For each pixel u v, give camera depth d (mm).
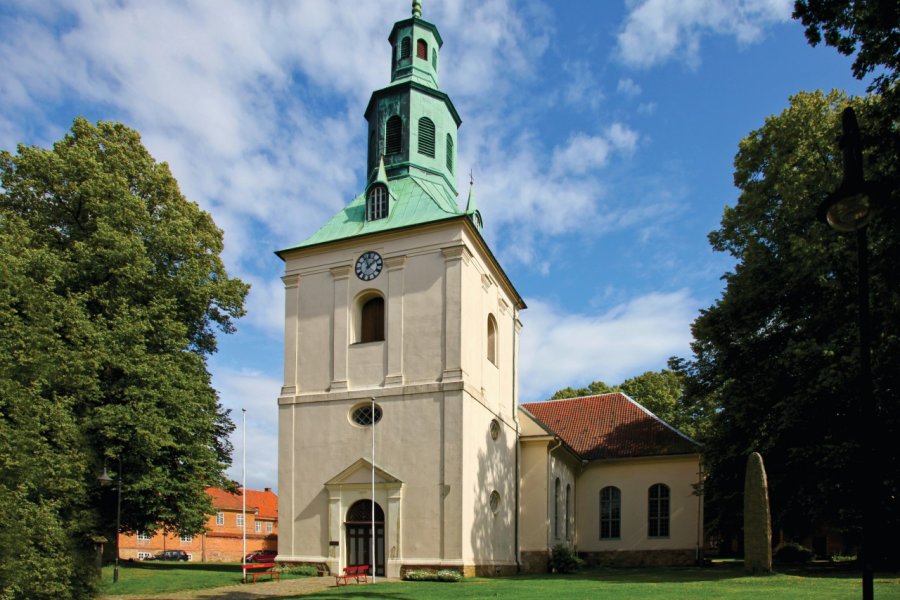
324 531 29297
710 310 33938
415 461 28438
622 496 41469
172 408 29281
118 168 31984
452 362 28906
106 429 26453
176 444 29328
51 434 22031
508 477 33812
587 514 41938
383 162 35406
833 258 26750
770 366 30125
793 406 27500
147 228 31297
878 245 16469
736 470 33312
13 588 18812
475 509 28859
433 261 30203
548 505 35219
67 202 30188
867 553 8508
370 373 30250
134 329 27609
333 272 31891
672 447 41219
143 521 30219
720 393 33281
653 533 40406
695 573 29094
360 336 31438
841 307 27344
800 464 29078
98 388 26219
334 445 30000
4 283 21750
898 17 14227
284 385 31750
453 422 28219
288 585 24359
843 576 24219
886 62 15008
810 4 15195
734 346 32188
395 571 27547
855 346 25781
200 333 35031
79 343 25141
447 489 27719
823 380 25438
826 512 27625
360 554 28594
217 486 33250
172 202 34406
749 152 34500
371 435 29375
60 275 27250
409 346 29781
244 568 25578
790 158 31203
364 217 32844
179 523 30781
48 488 21391
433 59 37562
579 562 34531
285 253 32969
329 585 24266
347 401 30156
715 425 33000
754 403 29828
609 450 42719
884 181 15109
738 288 32656
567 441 44625
